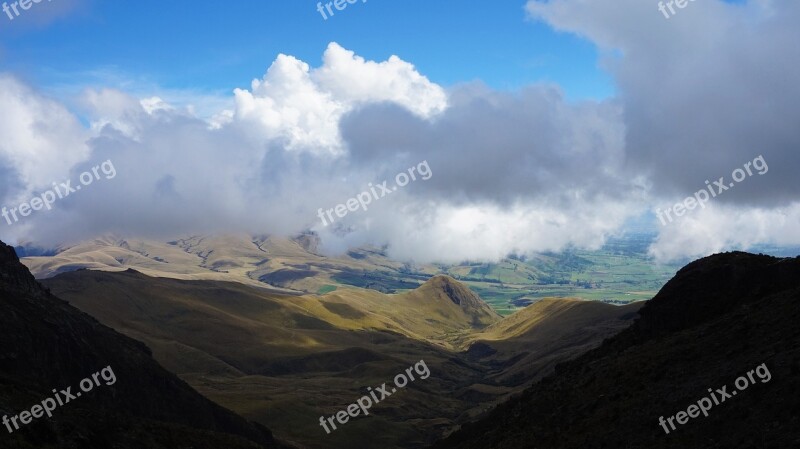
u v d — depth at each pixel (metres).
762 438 40.50
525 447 60.88
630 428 52.00
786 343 50.00
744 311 63.00
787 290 62.41
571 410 64.19
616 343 84.56
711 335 61.66
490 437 75.31
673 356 61.28
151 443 70.62
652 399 54.78
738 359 52.66
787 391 43.50
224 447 83.75
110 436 64.56
